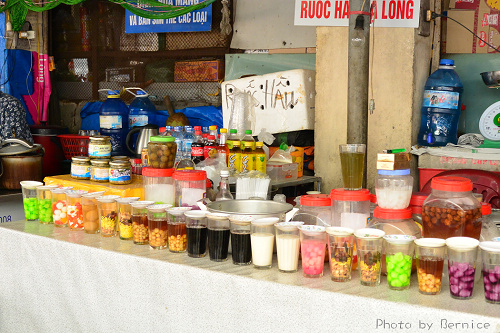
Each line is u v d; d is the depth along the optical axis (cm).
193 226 216
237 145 348
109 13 566
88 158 298
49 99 586
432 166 379
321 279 191
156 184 257
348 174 231
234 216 207
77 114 591
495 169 360
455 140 409
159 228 228
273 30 488
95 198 258
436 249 171
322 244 191
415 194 220
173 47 536
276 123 436
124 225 245
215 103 514
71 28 587
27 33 547
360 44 288
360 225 205
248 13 498
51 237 252
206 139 349
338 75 406
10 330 271
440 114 393
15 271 266
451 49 444
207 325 200
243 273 196
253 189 283
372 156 398
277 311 184
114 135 504
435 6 411
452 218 187
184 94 531
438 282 173
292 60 482
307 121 423
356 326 170
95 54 575
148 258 215
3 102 447
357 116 293
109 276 227
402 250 176
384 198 197
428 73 412
